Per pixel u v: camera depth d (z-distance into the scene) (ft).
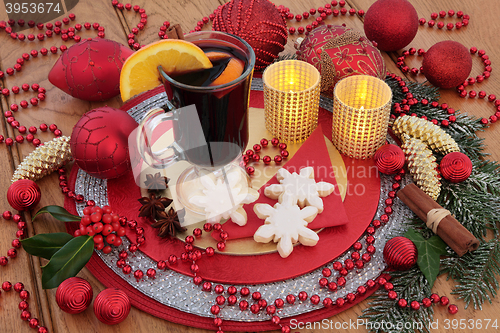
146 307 1.78
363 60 2.19
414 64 2.46
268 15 2.29
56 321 1.77
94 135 1.95
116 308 1.70
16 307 1.81
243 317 1.75
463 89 2.33
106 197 2.03
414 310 1.75
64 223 1.98
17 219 1.97
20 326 1.77
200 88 1.73
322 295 1.79
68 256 1.77
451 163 1.97
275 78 2.19
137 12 2.71
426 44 2.53
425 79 2.41
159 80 1.86
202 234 1.92
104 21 2.66
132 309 1.79
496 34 2.56
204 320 1.75
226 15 2.30
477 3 2.70
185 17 2.67
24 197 1.96
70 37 2.59
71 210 2.00
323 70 2.22
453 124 2.20
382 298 1.79
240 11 2.27
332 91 2.28
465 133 2.17
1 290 1.84
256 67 2.38
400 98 2.30
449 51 2.24
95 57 2.20
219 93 1.76
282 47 2.37
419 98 2.31
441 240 1.86
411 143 2.03
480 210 1.92
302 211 1.90
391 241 1.82
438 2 2.71
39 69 2.47
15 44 2.58
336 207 1.95
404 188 1.95
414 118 2.11
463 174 1.96
